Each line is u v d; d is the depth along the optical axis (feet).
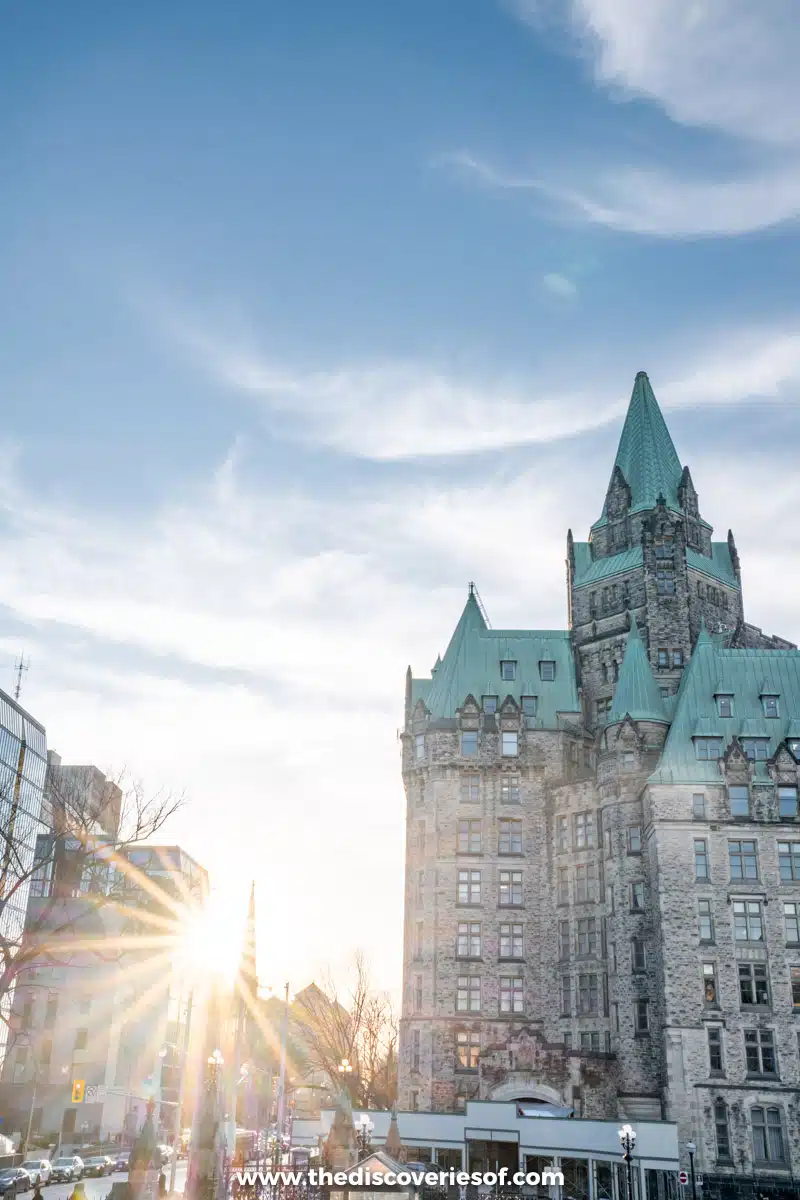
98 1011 434.71
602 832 332.80
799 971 285.64
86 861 241.55
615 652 381.19
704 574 386.52
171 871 550.36
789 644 403.13
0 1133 393.91
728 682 327.47
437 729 365.61
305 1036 541.34
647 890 314.14
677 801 303.89
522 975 338.95
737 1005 283.79
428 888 349.82
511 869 350.84
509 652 386.73
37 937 200.75
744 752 307.17
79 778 337.11
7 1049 395.14
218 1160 174.09
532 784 359.25
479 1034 332.60
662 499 382.63
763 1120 273.33
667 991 286.66
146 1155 162.20
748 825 299.58
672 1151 243.60
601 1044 318.24
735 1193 264.31
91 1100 424.46
